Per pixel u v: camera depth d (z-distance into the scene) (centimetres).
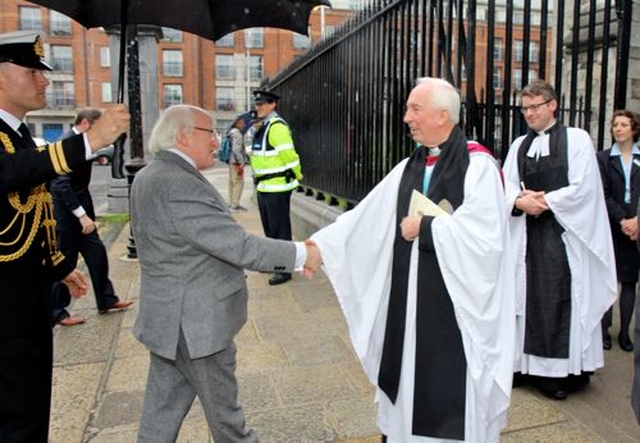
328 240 257
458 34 420
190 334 228
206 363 233
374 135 593
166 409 243
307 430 308
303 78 888
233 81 4472
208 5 271
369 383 364
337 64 713
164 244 230
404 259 243
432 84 241
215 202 233
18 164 196
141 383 369
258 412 328
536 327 339
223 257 230
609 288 345
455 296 228
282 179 616
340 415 324
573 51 420
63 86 4234
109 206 1131
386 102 565
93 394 354
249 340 442
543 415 321
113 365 398
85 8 266
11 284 214
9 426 215
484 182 229
